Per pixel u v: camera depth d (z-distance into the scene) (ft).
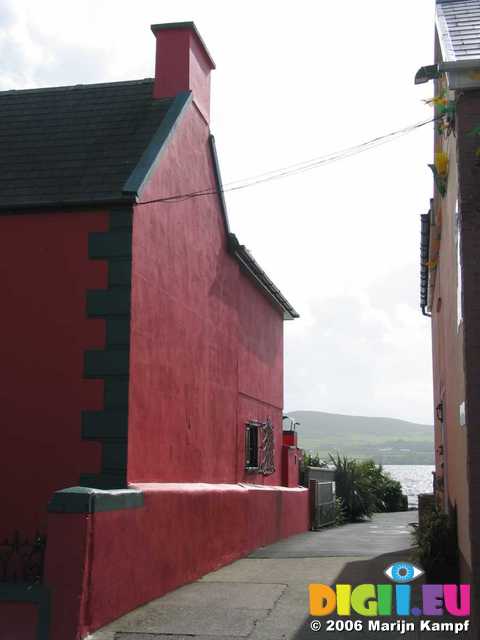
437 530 29.91
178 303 34.94
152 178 31.30
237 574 34.88
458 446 27.66
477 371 22.26
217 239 42.80
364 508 85.66
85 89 38.50
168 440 32.81
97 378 28.07
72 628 21.99
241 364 48.78
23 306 28.99
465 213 22.98
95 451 27.63
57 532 22.62
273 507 51.90
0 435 28.22
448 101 25.81
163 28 38.47
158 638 22.75
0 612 22.31
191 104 37.96
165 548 29.71
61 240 29.25
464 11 28.89
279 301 59.98
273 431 59.11
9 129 35.65
